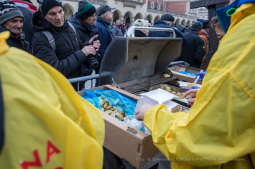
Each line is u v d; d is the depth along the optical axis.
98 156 0.54
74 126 0.44
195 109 0.57
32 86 0.40
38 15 1.58
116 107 1.39
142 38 1.41
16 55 0.41
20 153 0.35
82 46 1.99
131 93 1.62
